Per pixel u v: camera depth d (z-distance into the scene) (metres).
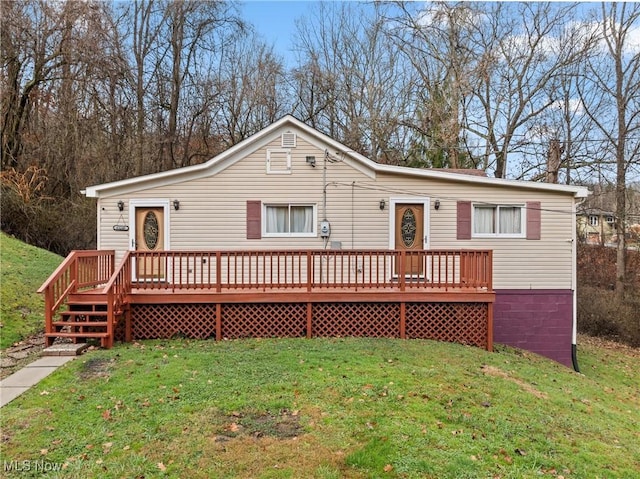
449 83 21.42
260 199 10.34
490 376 6.68
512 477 3.91
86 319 8.05
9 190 15.55
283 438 4.33
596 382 8.78
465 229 10.37
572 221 10.41
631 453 4.82
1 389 5.58
